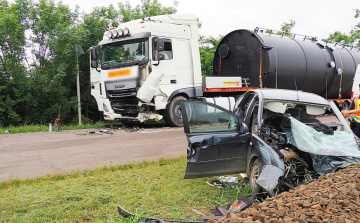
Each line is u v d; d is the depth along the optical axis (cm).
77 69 1448
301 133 491
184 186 539
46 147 863
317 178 457
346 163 448
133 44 1173
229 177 580
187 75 1254
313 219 307
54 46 1399
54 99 1523
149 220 375
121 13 1812
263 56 1312
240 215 324
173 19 1247
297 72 1388
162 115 1282
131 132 1155
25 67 1570
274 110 582
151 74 1137
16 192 494
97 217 414
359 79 1020
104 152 795
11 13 1469
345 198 351
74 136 1068
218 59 1495
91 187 525
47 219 404
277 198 371
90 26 1653
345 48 1689
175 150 816
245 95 678
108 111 1242
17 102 1480
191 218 416
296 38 1516
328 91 1598
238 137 514
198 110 509
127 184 545
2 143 933
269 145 510
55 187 519
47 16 1470
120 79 1177
